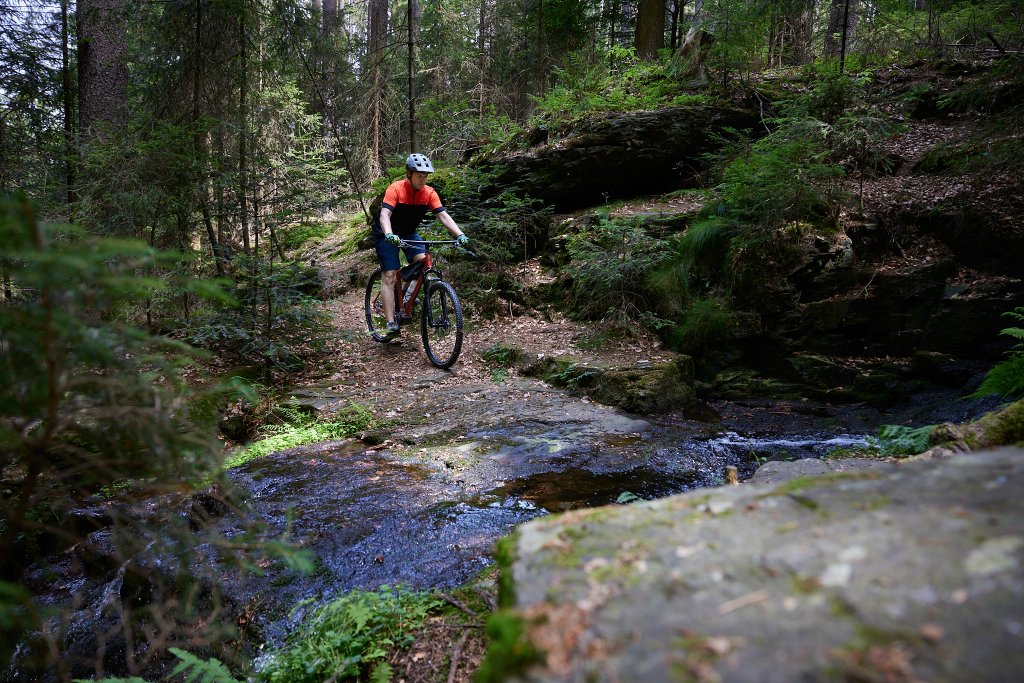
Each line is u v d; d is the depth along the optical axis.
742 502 1.13
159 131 7.56
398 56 14.88
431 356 7.22
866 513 1.00
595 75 10.30
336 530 3.55
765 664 0.67
